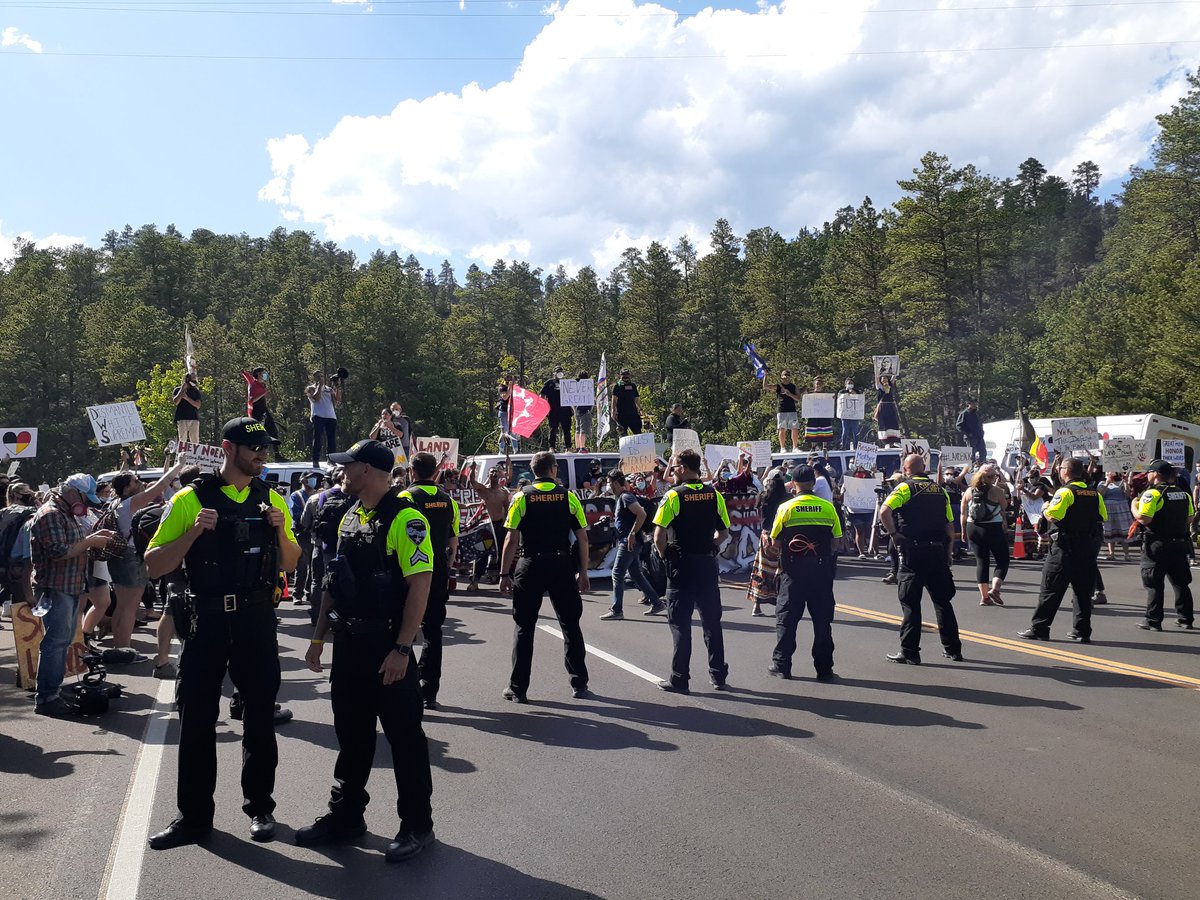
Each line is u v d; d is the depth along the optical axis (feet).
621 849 13.64
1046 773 16.93
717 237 232.73
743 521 49.85
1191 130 162.40
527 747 18.97
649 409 208.23
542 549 23.17
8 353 208.64
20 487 27.37
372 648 13.84
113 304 248.32
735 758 18.02
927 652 28.89
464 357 295.69
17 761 18.70
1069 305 212.23
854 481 59.21
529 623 23.20
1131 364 160.04
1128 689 23.61
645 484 49.08
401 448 49.55
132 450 55.06
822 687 24.16
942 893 12.06
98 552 27.02
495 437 222.69
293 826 14.88
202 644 14.12
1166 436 73.26
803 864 13.01
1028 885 12.28
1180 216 168.76
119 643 29.04
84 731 21.06
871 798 15.65
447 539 22.80
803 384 194.80
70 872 13.23
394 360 225.15
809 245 357.20
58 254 326.85
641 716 21.40
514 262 354.74
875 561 56.95
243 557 14.29
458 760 18.15
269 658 14.52
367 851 13.83
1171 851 13.37
